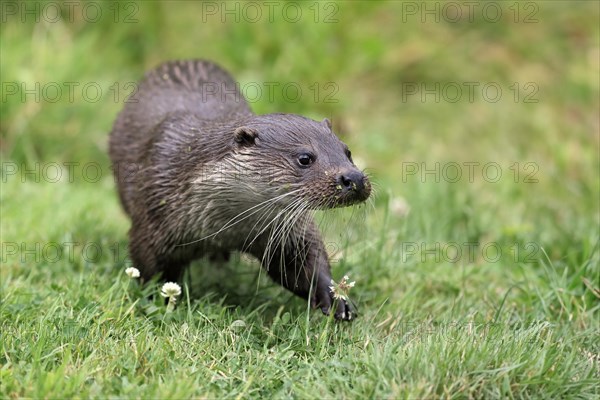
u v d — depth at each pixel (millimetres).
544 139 20547
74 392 9094
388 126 21125
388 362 9609
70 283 12336
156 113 13961
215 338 10844
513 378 9648
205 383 9609
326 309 11625
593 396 9766
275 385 9766
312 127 11688
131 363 9797
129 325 10828
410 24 23438
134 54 22141
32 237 14484
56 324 10562
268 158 11375
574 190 17953
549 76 22406
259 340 10945
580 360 10445
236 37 21719
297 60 21172
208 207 11719
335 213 13711
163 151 12352
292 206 11297
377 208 16969
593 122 21234
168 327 10930
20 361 9680
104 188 17859
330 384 9586
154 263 12438
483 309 12625
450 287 13719
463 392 9328
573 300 12703
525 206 17516
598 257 13672
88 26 21969
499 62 22672
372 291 13320
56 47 20609
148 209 12320
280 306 12406
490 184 18812
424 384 9258
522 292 13250
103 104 19734
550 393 9648
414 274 13906
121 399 9016
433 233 15914
